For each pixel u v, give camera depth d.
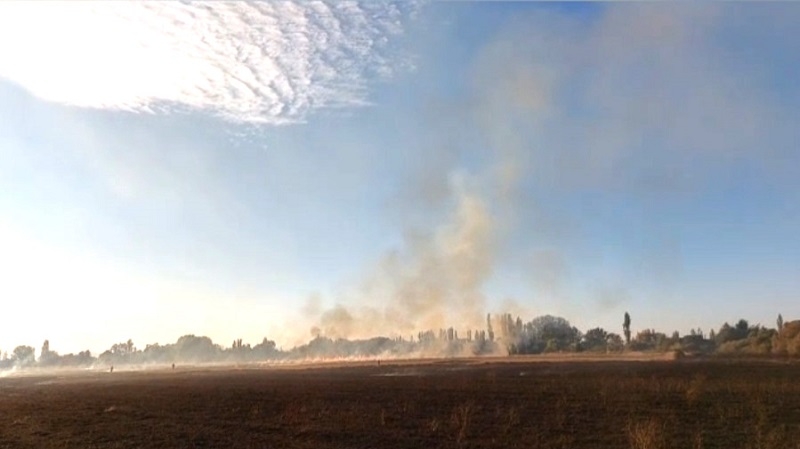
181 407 37.59
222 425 28.59
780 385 41.84
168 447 22.97
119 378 96.06
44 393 58.09
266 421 29.62
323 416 30.67
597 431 24.77
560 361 102.44
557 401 35.59
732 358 96.44
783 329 113.00
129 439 25.23
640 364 82.62
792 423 25.89
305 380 65.19
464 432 24.80
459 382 53.28
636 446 21.02
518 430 25.22
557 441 22.59
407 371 80.94
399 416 30.00
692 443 21.55
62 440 25.69
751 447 20.61
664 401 34.38
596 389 42.75
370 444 22.56
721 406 31.62
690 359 95.62
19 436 27.45
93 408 39.56
